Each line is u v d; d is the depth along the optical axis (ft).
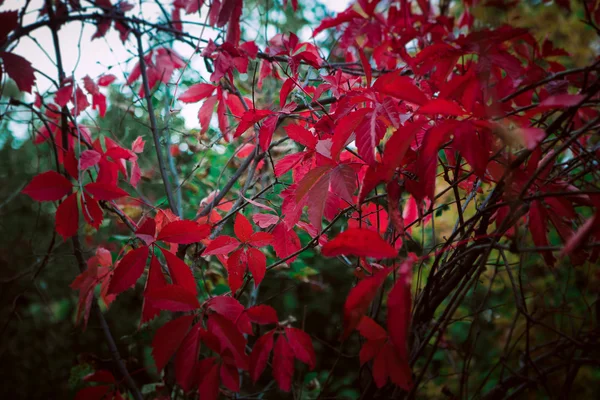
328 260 7.57
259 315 2.44
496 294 5.47
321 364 7.32
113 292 2.37
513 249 1.76
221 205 3.93
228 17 3.33
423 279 3.73
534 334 5.03
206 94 3.43
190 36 3.82
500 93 2.49
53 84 3.50
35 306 7.63
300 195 2.18
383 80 2.09
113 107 5.49
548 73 2.92
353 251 1.85
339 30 3.86
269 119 2.68
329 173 2.16
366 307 1.81
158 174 5.23
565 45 5.13
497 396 2.66
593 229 1.57
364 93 2.34
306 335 2.43
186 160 5.21
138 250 2.45
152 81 4.43
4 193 8.35
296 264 4.86
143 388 3.99
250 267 2.69
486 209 2.11
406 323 1.73
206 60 3.40
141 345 4.68
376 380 2.04
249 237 2.63
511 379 2.65
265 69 3.92
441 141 1.84
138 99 3.91
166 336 2.36
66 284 8.15
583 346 2.25
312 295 7.50
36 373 7.32
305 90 3.05
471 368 4.93
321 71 3.85
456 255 2.52
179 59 4.44
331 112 2.89
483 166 1.80
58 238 8.00
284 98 2.73
